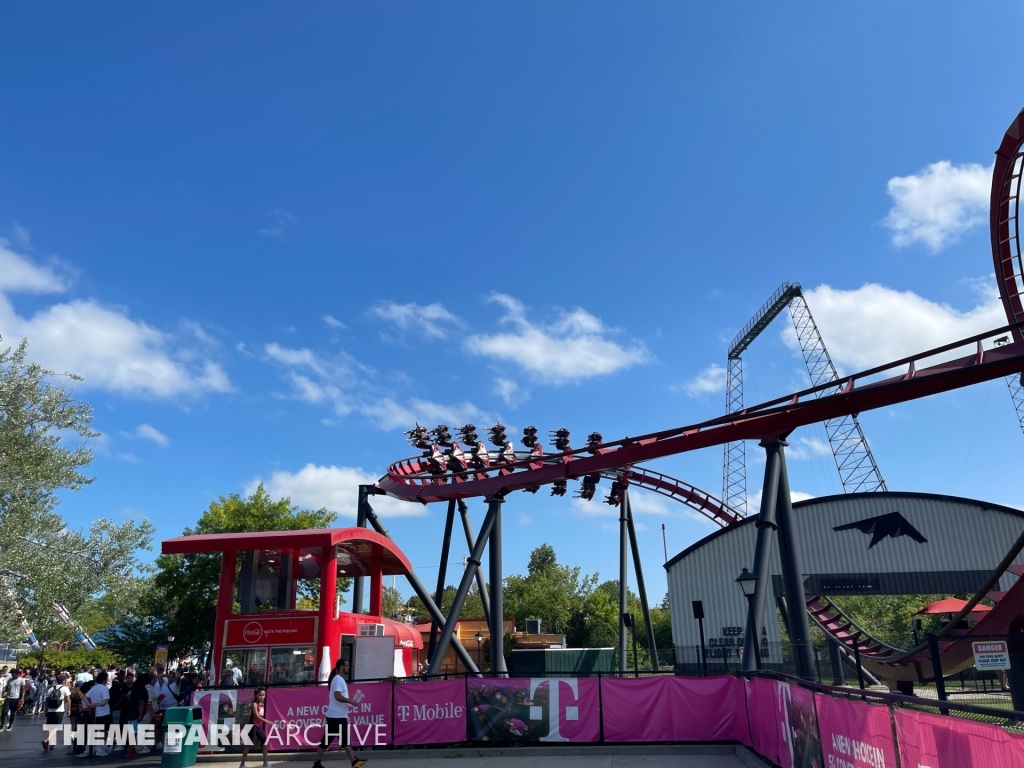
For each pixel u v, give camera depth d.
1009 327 19.55
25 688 35.75
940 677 16.56
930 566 41.75
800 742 11.45
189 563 43.09
